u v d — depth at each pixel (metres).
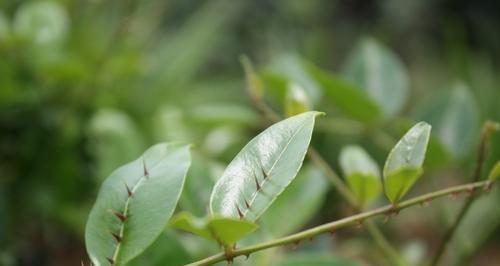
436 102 0.82
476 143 0.86
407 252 0.91
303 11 2.70
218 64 2.44
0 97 1.02
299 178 0.73
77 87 1.08
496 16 2.93
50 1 1.18
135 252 0.50
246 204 0.49
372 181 0.63
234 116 0.89
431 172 0.75
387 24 2.86
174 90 1.35
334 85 0.73
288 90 0.67
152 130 1.16
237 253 0.49
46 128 1.06
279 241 0.50
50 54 1.03
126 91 1.21
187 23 2.26
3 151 1.06
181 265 0.63
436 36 2.89
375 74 0.82
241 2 2.61
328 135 1.47
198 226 0.46
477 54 2.85
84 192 1.09
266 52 2.53
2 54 1.01
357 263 0.68
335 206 1.29
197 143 1.05
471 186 0.52
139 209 0.51
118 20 1.31
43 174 1.07
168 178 0.51
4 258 0.94
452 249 0.84
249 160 0.50
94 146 1.07
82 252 1.26
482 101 1.54
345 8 2.87
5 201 1.01
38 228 1.15
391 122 0.82
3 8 1.19
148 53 1.45
